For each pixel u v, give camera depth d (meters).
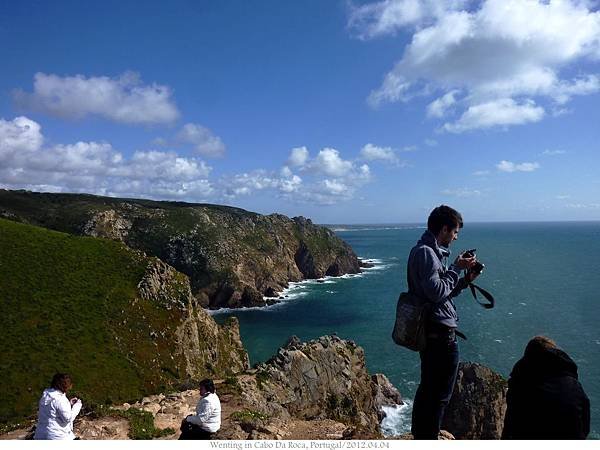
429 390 5.57
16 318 43.72
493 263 171.25
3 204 133.75
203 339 56.91
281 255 147.38
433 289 5.27
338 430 12.89
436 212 5.79
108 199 167.75
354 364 38.97
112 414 14.77
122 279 57.44
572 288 113.25
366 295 115.69
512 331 70.81
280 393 29.41
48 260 56.97
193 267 120.31
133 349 46.12
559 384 4.75
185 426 9.97
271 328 85.06
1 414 31.20
